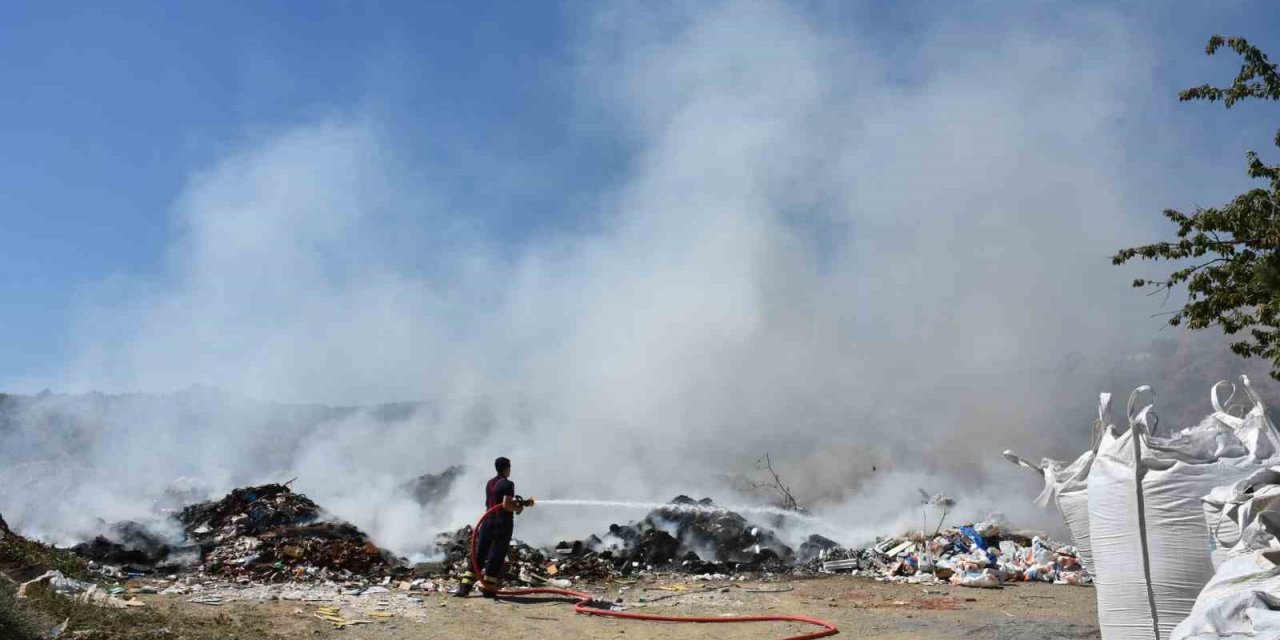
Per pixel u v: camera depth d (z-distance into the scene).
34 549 9.59
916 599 10.80
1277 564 4.30
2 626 6.25
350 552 11.59
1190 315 13.71
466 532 13.73
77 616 6.98
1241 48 13.38
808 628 8.78
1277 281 12.67
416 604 9.20
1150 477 5.96
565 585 11.49
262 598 8.98
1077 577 12.26
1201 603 4.41
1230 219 13.22
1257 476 4.78
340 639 7.56
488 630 8.26
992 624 9.05
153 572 10.86
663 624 8.95
